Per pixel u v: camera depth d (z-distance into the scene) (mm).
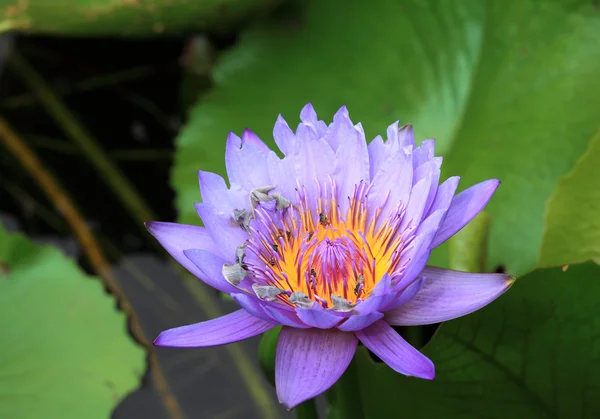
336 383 576
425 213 545
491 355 576
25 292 707
